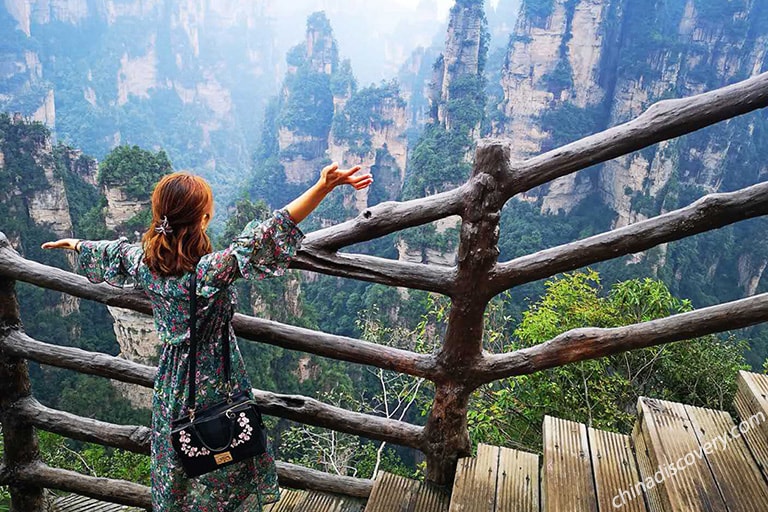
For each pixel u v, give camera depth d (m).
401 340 12.33
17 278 2.51
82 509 3.28
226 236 37.00
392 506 2.42
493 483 2.36
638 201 53.16
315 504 2.61
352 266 2.18
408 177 61.72
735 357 8.05
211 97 141.75
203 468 1.80
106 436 2.67
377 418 2.53
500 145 1.99
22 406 2.74
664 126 1.88
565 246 2.07
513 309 36.03
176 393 1.84
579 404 5.57
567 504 2.17
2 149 36.91
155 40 131.25
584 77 63.41
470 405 6.44
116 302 2.39
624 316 6.71
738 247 52.22
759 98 1.80
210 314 1.81
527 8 62.62
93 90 118.12
